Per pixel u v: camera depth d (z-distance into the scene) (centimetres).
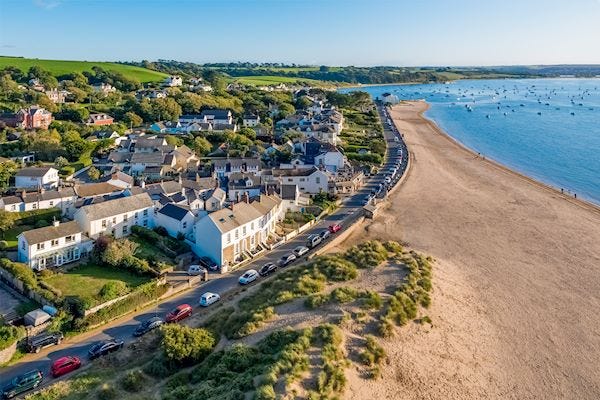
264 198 8869
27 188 9825
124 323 5781
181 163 12975
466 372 4672
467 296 6344
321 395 3700
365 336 4734
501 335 5516
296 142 16475
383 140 18762
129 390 4206
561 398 4572
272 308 5366
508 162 16225
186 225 8138
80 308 5694
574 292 6744
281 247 8231
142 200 8512
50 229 7000
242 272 7225
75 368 4847
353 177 12388
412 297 5716
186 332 4819
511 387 4625
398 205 10712
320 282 6109
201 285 6775
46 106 18175
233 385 3859
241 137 16075
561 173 14675
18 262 6738
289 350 4234
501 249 8294
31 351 5147
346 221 9581
